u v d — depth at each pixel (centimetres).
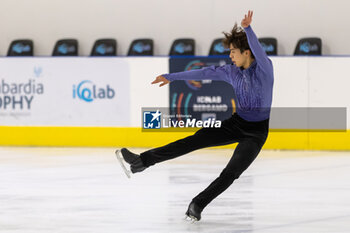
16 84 2681
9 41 3275
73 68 2642
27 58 2658
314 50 2852
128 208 1441
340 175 1939
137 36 3178
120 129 2642
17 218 1335
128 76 2620
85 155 2420
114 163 2206
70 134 2672
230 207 1452
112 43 3028
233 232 1200
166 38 3153
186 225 1264
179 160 2302
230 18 3086
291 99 2544
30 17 3256
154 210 1418
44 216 1354
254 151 1222
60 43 3088
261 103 1216
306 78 2530
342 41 3000
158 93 2609
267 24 3052
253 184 1777
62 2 3228
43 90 2662
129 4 3173
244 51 1205
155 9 3152
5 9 3278
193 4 3116
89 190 1684
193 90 2581
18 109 2692
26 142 2702
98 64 2631
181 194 1623
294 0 3025
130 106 2627
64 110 2662
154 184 1781
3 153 2488
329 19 3003
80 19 3219
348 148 2534
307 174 1958
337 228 1234
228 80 1254
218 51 2881
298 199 1550
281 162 2231
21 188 1717
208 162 2244
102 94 2641
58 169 2070
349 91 2512
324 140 2541
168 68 2595
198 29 3120
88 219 1323
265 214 1373
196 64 2580
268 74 1185
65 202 1514
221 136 1237
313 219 1319
